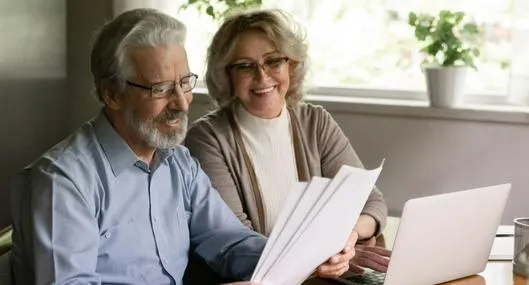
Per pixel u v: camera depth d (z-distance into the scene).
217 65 2.19
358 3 3.38
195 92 3.42
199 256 1.90
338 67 3.44
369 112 3.22
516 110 3.05
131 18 1.64
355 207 1.62
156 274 1.72
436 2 3.26
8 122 3.10
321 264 1.66
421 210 1.53
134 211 1.69
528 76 3.07
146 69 1.62
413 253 1.57
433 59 3.18
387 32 3.36
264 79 2.16
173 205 1.79
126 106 1.65
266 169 2.20
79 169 1.59
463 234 1.65
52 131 3.46
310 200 1.52
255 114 2.21
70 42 3.58
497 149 3.09
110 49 1.63
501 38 3.21
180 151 1.89
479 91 3.26
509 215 3.11
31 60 3.24
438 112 3.11
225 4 3.30
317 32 3.43
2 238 1.63
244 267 1.80
